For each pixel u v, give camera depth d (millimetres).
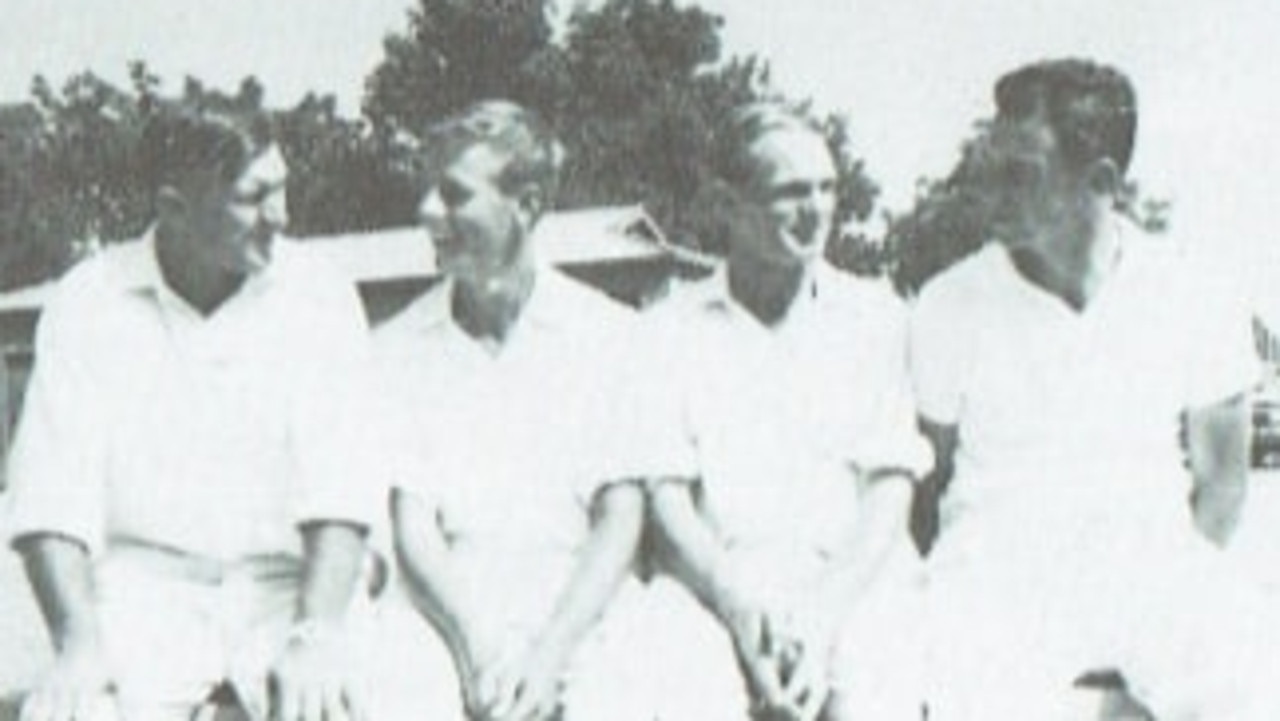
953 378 5137
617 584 4961
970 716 4945
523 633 5020
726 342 5133
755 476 5082
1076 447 5078
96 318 4840
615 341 5184
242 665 4703
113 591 4812
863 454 5090
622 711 4867
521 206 5086
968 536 5082
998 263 5148
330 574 4684
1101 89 5016
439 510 5137
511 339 5184
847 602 4922
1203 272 5156
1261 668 5004
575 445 5137
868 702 4816
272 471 4840
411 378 5191
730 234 5141
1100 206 5086
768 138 5008
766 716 4777
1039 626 5004
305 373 4824
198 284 4848
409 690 4844
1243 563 5398
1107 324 5094
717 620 4949
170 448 4820
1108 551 5031
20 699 4707
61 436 4758
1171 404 5109
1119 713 5016
